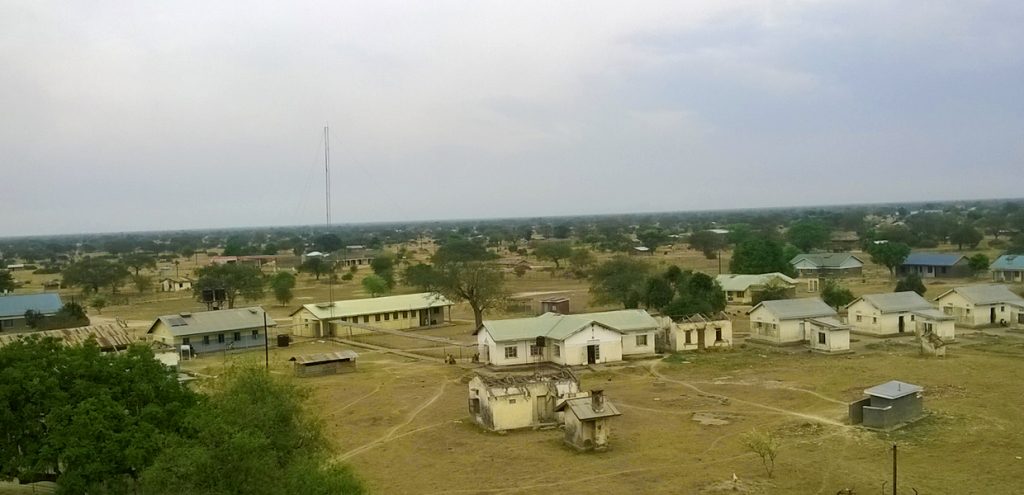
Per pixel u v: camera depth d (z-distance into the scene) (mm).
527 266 162375
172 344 79250
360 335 94500
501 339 70375
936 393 54562
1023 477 37438
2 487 36469
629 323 74375
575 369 68500
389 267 148125
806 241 178000
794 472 39094
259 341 86188
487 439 47406
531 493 37469
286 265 194250
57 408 30812
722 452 42750
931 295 105125
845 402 52969
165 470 25062
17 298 99250
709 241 181125
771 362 69500
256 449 26125
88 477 29406
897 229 191500
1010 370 62031
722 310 92500
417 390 61344
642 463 41406
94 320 105438
